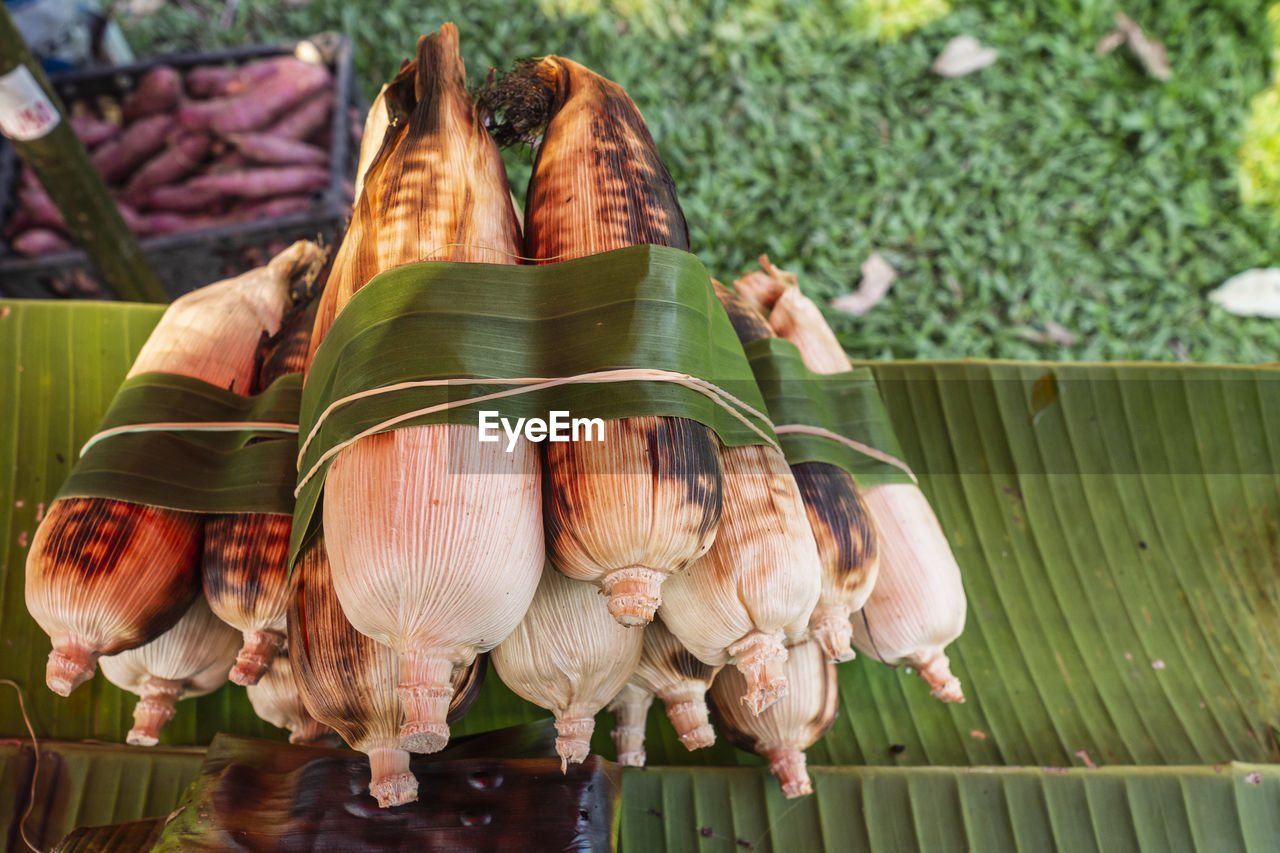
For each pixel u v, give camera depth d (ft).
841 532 1.57
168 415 1.58
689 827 1.80
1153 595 2.07
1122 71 4.42
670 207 1.48
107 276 2.97
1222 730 1.94
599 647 1.44
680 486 1.31
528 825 1.52
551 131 1.52
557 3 4.48
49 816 1.75
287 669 1.67
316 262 1.86
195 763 1.80
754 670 1.43
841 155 4.17
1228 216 4.09
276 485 1.53
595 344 1.34
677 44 4.44
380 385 1.31
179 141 3.82
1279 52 4.36
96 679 1.89
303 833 1.50
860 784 1.83
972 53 4.39
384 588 1.27
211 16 4.68
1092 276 3.97
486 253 1.40
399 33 4.49
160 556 1.51
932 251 4.00
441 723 1.30
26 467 2.01
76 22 4.09
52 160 2.53
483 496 1.28
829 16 4.52
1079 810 1.82
